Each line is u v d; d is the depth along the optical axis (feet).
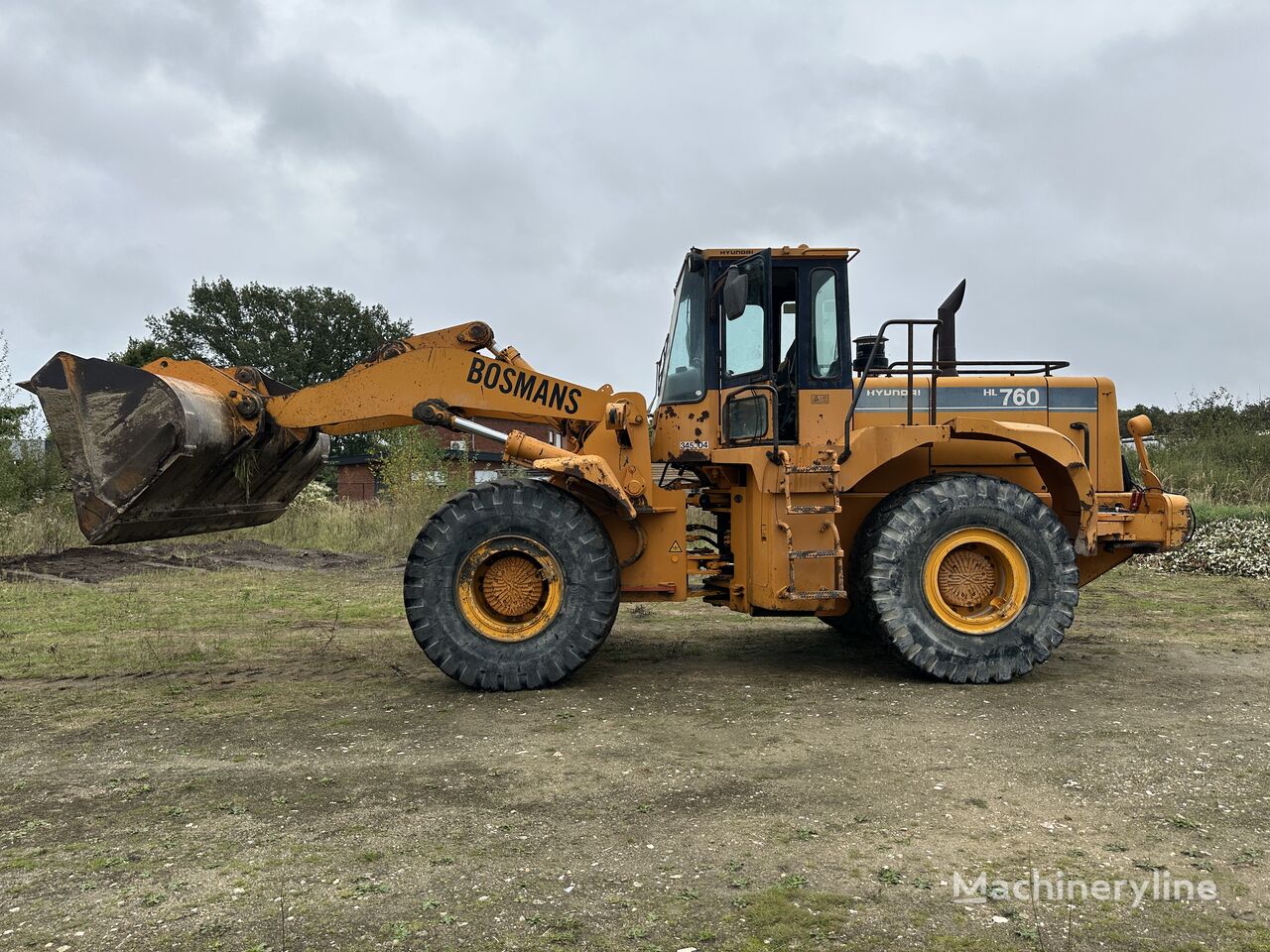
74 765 12.33
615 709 15.08
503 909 8.05
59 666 18.69
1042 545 17.10
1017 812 10.36
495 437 17.87
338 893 8.37
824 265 18.43
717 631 23.36
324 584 32.71
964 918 7.89
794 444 17.99
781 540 17.13
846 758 12.36
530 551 16.60
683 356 19.15
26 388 16.58
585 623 16.51
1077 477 17.81
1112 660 18.98
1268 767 11.94
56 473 47.24
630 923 7.79
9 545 40.22
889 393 20.26
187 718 14.69
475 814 10.36
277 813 10.45
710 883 8.57
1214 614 25.38
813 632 23.18
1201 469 50.03
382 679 17.47
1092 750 12.66
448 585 16.44
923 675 17.10
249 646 21.03
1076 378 20.61
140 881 8.70
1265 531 37.14
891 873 8.77
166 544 44.11
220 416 17.65
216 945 7.45
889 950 7.35
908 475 19.08
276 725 14.23
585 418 18.63
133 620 24.75
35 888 8.57
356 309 153.17
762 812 10.36
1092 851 9.32
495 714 14.78
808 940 7.50
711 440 18.74
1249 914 8.00
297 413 18.45
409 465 54.54
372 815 10.36
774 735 13.48
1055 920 7.86
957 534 17.02
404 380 18.19
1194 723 14.03
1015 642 16.90
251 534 49.11
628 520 18.16
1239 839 9.62
